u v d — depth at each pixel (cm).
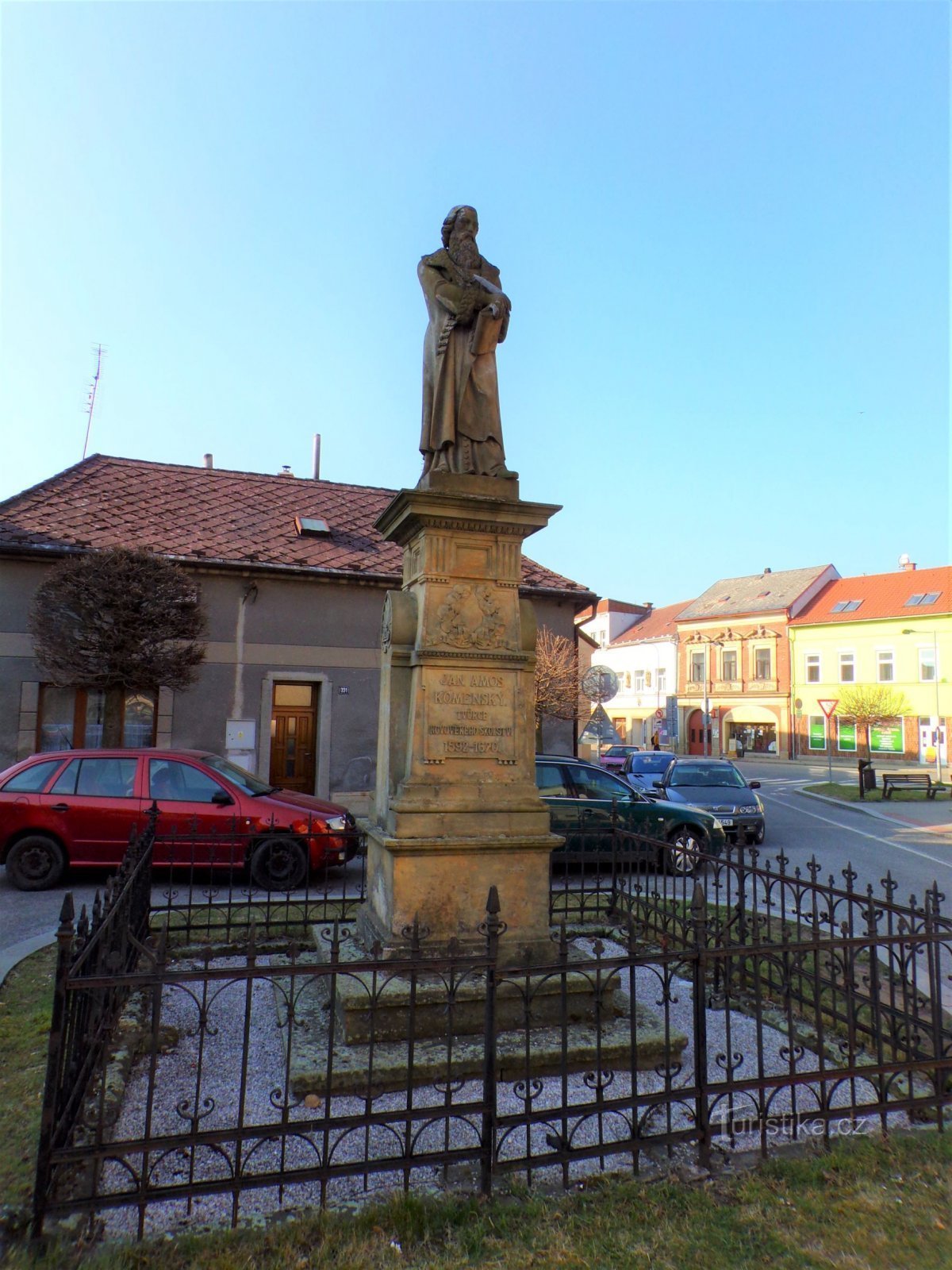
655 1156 337
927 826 1666
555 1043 411
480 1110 310
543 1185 313
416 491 467
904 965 426
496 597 491
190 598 1264
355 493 1948
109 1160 326
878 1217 296
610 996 453
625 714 5381
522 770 480
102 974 347
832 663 4144
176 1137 284
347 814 960
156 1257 267
